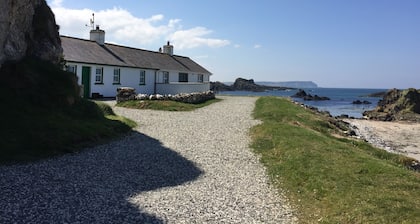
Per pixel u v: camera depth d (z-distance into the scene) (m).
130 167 11.37
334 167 10.84
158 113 23.89
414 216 7.36
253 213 8.18
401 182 9.41
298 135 15.52
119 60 37.16
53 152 12.06
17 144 11.89
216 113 24.92
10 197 8.23
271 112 23.77
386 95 64.62
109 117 18.11
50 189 8.94
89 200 8.39
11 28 15.56
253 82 165.38
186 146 14.59
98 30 38.94
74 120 15.16
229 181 10.51
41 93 15.30
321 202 8.66
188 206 8.39
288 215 8.15
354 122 42.56
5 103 13.88
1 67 15.03
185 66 51.06
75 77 17.81
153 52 48.94
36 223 7.03
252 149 14.45
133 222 7.34
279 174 11.14
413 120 48.34
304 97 97.94
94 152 12.81
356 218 7.48
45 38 18.06
